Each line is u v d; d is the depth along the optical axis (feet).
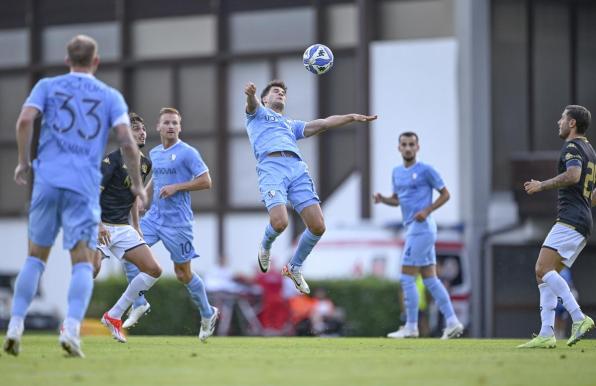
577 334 122.93
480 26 327.67
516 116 335.26
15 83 383.86
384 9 351.25
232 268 363.97
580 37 338.95
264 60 362.94
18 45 384.27
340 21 356.59
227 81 367.04
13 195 382.42
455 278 288.10
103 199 132.67
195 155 138.72
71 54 98.58
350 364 96.53
